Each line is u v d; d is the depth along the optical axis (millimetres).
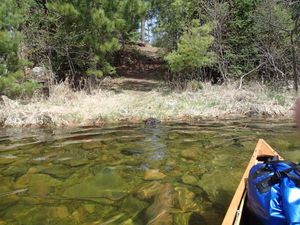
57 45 15289
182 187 5594
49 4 13891
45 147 8109
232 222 3486
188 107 12781
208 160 7023
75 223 4477
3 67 11492
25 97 13016
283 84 15891
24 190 5590
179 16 16516
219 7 16281
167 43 17344
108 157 7277
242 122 11156
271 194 3229
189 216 4594
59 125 10648
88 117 11328
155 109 12523
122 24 14352
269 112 12414
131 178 6047
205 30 15141
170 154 7461
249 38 17062
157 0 17391
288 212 2936
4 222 4547
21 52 14430
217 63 16766
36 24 15031
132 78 19922
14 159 7188
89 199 5215
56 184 5824
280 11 15914
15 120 10805
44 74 14953
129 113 11961
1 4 11562
